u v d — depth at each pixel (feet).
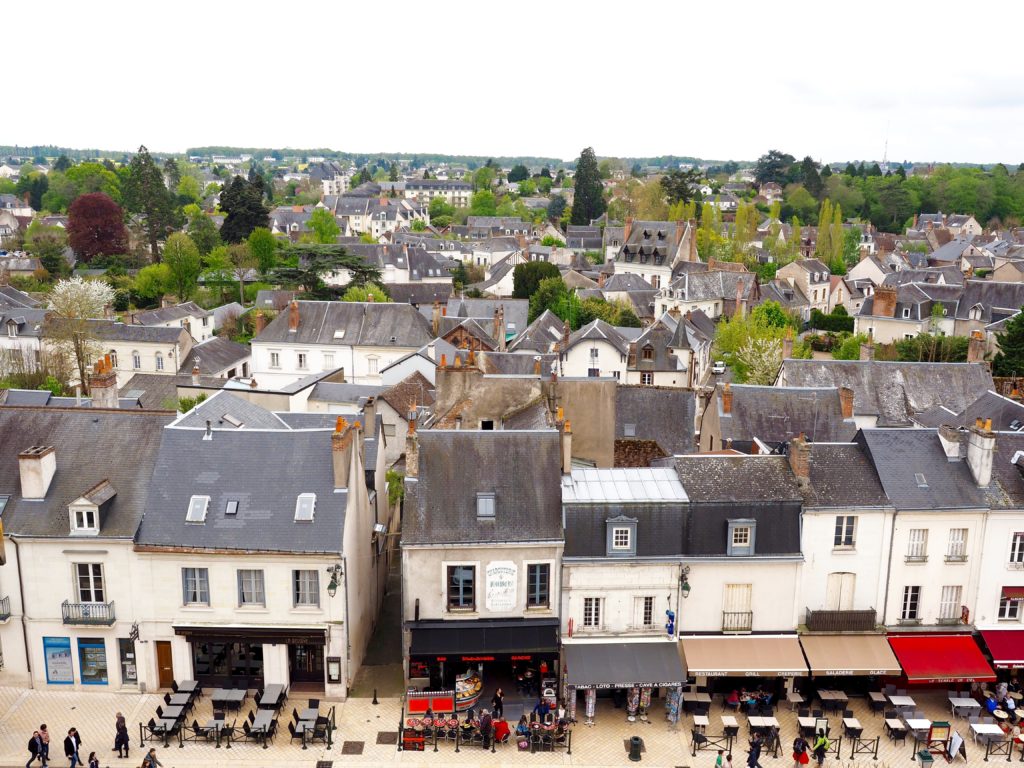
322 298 360.07
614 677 105.60
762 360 247.70
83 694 110.52
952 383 185.88
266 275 386.93
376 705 109.60
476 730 102.37
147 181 453.17
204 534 107.65
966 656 111.34
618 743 103.65
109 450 115.96
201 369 271.08
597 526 109.91
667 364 252.01
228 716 106.01
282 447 114.32
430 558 108.78
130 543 106.93
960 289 317.83
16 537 106.93
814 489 113.80
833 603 114.21
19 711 106.22
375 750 100.73
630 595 110.52
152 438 117.19
